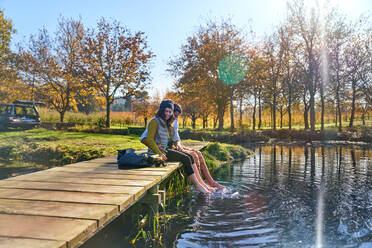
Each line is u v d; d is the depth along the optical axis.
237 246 2.83
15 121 14.77
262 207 4.15
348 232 3.19
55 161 8.12
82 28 22.83
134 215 3.76
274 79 32.62
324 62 26.98
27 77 23.41
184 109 36.94
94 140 11.98
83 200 2.54
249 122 48.59
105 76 20.56
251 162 9.96
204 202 4.46
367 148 16.45
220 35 26.25
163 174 3.96
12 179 3.55
